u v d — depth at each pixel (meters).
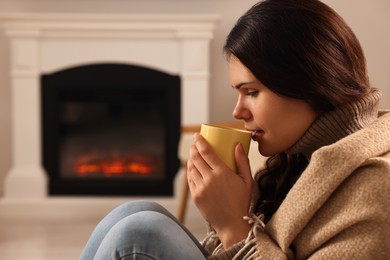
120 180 3.99
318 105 0.82
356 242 0.73
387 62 4.35
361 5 4.32
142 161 4.11
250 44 0.82
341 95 0.81
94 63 3.93
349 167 0.74
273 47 0.81
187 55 3.88
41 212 3.89
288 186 1.01
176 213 3.89
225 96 4.25
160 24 3.85
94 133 4.11
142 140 4.12
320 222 0.76
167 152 3.97
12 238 3.23
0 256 2.83
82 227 3.54
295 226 0.77
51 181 3.97
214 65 4.24
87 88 3.96
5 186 3.92
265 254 0.79
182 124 3.92
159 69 3.93
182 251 0.81
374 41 4.34
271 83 0.81
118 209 1.05
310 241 0.77
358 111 0.82
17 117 3.92
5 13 4.14
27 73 3.89
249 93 0.86
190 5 4.19
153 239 0.79
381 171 0.74
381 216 0.72
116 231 0.81
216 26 4.21
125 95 4.02
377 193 0.72
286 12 0.82
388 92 4.36
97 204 3.90
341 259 0.73
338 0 4.32
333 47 0.81
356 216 0.73
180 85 3.94
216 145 0.88
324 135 0.83
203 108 3.91
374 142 0.76
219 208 0.87
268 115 0.83
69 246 3.05
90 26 3.84
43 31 3.87
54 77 3.94
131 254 0.79
